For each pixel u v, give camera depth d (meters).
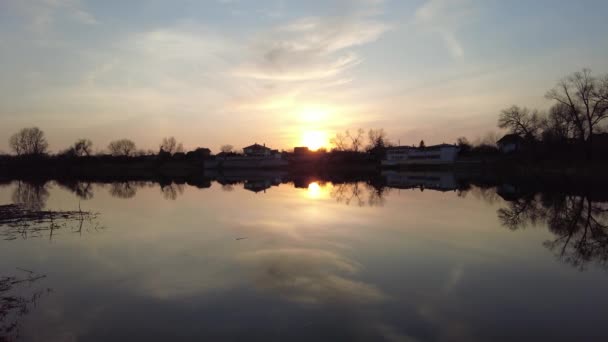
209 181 72.94
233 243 17.44
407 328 9.02
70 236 19.53
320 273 12.98
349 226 21.31
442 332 8.81
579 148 60.88
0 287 11.96
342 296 10.94
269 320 9.47
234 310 10.07
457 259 14.55
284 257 14.96
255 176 94.00
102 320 9.55
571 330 8.82
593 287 11.52
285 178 80.88
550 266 13.65
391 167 115.56
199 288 11.68
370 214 25.80
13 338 8.66
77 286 11.99
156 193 45.09
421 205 30.44
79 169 126.12
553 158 65.12
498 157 101.00
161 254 15.68
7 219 25.05
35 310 10.19
